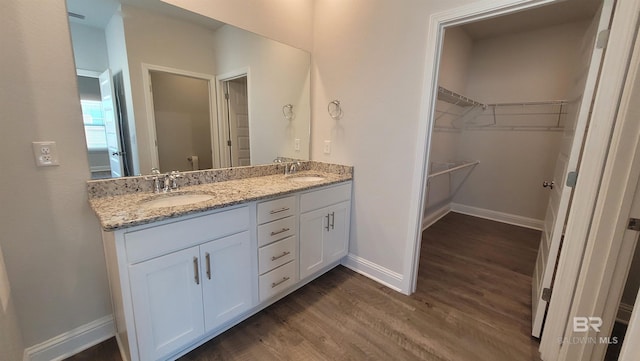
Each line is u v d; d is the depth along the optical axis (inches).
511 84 140.3
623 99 43.6
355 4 81.3
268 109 86.7
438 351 60.2
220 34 73.2
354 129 87.3
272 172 91.3
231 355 58.3
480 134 153.3
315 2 91.4
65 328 56.5
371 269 90.0
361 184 88.6
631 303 68.9
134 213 47.3
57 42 49.4
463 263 101.3
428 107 70.5
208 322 57.9
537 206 139.3
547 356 57.5
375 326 67.7
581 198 50.4
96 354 57.4
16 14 45.1
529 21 121.9
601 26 49.1
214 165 78.1
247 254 63.1
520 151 141.8
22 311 51.1
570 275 52.7
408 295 80.7
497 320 70.5
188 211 49.8
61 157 51.9
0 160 46.1
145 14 61.1
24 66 46.6
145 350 49.3
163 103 66.4
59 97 50.6
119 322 55.4
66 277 55.2
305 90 95.1
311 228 79.4
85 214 55.8
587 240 50.1
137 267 46.0
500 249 113.9
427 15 67.6
